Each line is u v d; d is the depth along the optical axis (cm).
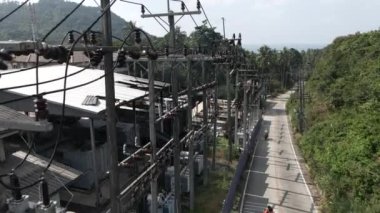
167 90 2569
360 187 1981
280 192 2600
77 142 2220
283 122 5566
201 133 2414
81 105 1827
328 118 3447
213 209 2108
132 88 2392
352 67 4328
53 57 588
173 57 1559
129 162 1503
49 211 710
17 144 2023
